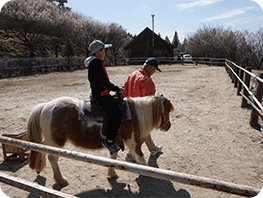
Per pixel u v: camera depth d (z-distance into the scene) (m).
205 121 5.51
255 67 28.17
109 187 2.99
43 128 2.81
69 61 22.59
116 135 2.66
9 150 3.69
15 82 13.00
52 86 11.20
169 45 32.53
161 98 3.06
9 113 6.37
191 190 2.92
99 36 34.03
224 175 3.22
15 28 21.62
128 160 3.67
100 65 2.44
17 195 2.79
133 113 2.86
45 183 3.07
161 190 2.92
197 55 36.97
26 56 23.72
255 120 5.01
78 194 2.82
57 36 25.12
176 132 4.93
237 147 4.07
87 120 2.70
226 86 9.98
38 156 2.91
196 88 9.73
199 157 3.79
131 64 29.58
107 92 2.62
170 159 3.75
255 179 3.10
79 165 3.61
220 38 30.38
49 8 26.41
